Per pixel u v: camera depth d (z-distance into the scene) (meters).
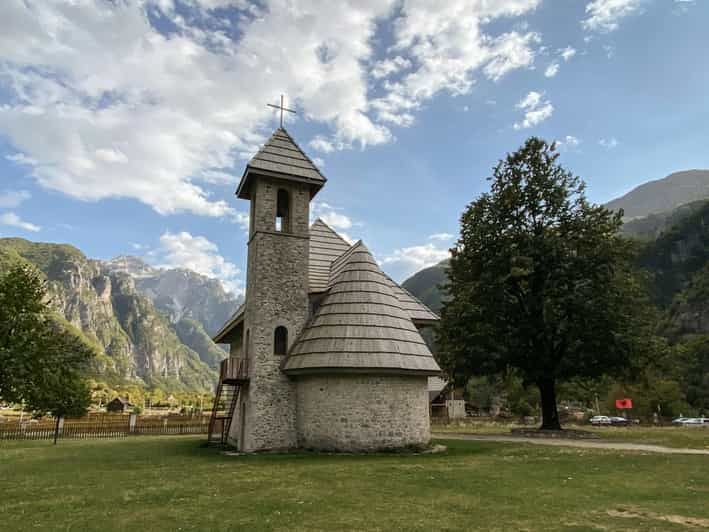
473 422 47.03
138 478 14.14
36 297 20.70
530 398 63.09
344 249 30.31
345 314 21.72
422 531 8.39
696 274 110.06
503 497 11.05
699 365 78.25
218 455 20.53
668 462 16.42
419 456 18.50
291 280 23.08
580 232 29.94
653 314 29.69
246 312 23.73
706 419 60.06
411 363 20.61
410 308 29.17
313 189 25.27
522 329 29.48
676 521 9.06
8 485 13.31
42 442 30.83
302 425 21.14
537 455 18.45
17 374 18.36
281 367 21.81
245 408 21.98
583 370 29.41
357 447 19.62
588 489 11.97
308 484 12.64
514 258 28.73
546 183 31.05
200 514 9.64
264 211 23.38
